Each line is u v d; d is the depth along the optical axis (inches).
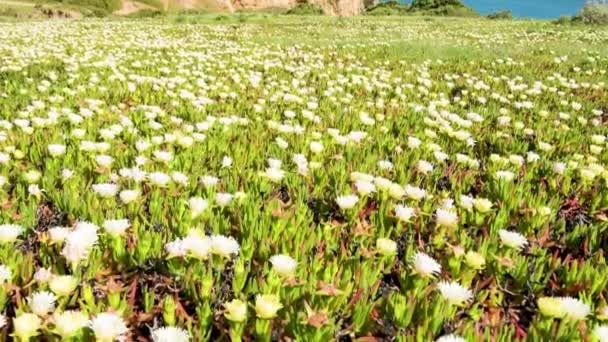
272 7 2763.3
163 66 327.0
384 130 168.9
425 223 99.7
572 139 170.4
